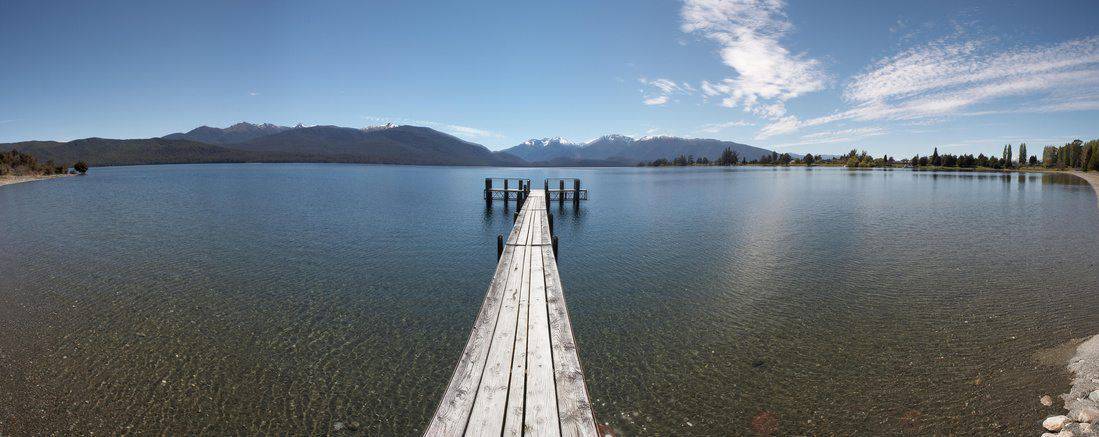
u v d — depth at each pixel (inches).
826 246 847.7
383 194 1994.3
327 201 1669.5
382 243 876.6
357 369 382.3
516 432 195.8
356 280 626.5
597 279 635.5
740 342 430.6
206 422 312.2
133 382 358.3
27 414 317.1
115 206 1477.6
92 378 362.9
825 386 352.2
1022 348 398.0
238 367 383.6
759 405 330.6
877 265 703.1
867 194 1979.6
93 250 807.7
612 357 403.5
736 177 3843.5
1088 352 374.0
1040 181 2881.4
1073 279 605.6
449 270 680.4
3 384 352.5
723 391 348.8
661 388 353.7
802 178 3560.5
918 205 1514.5
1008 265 689.6
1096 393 308.3
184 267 691.4
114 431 301.7
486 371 251.0
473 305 530.6
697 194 2037.4
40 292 570.3
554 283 419.8
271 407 329.7
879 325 465.1
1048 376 345.7
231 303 533.3
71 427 305.0
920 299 540.7
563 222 1167.0
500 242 624.1
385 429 307.9
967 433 290.8
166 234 962.1
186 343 426.3
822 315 495.2
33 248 825.5
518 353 273.6
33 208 1425.9
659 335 448.1
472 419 205.3
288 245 853.8
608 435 299.1
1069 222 1104.2
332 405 332.8
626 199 1797.5
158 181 2977.4
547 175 4564.5
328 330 458.0
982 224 1088.8
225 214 1283.2
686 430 304.3
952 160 5654.5
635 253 794.8
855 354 402.0
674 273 664.4
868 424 305.0
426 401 338.6
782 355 403.5
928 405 322.0
